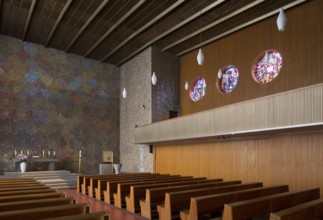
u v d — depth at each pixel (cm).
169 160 1385
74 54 1664
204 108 1430
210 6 1065
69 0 1076
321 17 963
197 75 1505
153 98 1509
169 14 1177
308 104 666
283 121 723
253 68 1191
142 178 994
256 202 449
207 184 738
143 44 1511
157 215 679
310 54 984
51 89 1559
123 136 1745
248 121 830
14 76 1455
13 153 1415
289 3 1019
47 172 1408
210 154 1149
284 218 344
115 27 1278
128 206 731
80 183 1109
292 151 857
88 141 1650
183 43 1466
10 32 1419
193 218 471
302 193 580
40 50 1548
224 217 413
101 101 1736
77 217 307
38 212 351
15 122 1434
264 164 934
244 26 1209
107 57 1678
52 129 1537
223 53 1350
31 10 1138
